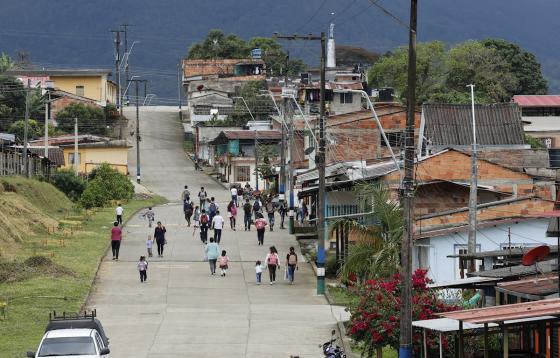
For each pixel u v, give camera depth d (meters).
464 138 80.81
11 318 47.34
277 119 134.62
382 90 126.88
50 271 59.06
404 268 34.62
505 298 37.56
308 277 62.84
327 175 75.25
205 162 149.00
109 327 47.50
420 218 54.03
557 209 36.69
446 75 151.25
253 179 130.12
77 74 173.38
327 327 48.03
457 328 31.50
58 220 81.19
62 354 34.72
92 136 138.75
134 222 87.19
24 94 150.12
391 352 42.38
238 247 73.38
